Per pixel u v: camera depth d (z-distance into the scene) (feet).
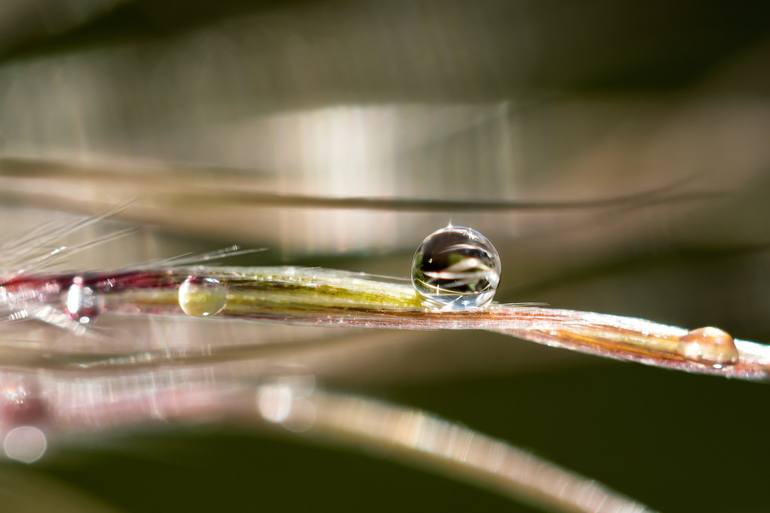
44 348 0.20
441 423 0.22
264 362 0.22
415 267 0.19
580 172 0.27
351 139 0.27
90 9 0.29
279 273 0.18
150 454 0.22
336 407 0.22
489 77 0.28
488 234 0.24
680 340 0.18
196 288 0.18
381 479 0.23
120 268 0.19
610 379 0.24
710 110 0.27
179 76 0.29
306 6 0.29
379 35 0.29
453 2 0.29
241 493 0.23
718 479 0.23
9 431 0.21
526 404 0.24
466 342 0.23
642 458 0.23
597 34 0.28
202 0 0.29
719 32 0.28
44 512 0.21
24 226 0.22
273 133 0.28
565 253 0.24
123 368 0.20
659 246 0.24
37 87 0.28
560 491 0.21
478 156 0.27
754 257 0.24
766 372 0.18
